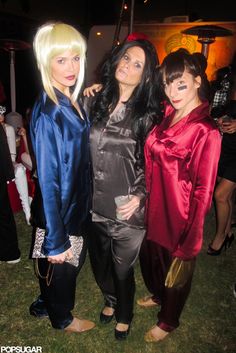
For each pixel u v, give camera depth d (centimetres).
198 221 159
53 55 135
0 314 223
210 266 287
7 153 243
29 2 794
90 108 169
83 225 173
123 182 166
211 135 146
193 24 588
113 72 158
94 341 205
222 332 216
